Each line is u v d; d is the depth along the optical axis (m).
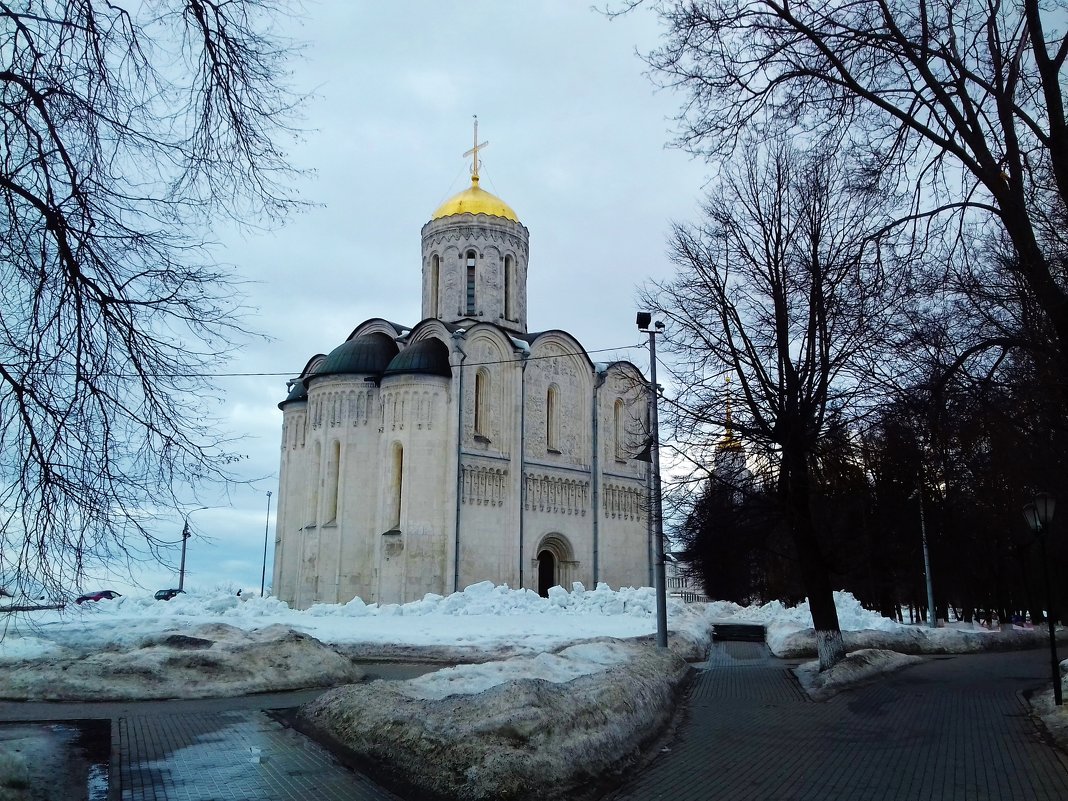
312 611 33.62
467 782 8.88
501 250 57.31
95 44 8.32
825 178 20.78
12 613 8.29
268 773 10.06
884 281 13.18
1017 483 21.61
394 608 34.56
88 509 8.30
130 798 9.02
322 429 50.62
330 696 13.30
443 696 13.07
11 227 8.22
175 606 32.00
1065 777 10.12
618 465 56.94
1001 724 13.69
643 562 57.12
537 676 14.83
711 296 22.00
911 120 11.52
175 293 8.80
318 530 49.47
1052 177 12.47
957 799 9.19
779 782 9.95
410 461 47.53
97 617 24.38
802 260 20.69
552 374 54.41
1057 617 42.09
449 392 48.69
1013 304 14.45
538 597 37.84
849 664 19.81
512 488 50.22
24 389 8.19
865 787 9.70
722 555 23.58
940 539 38.44
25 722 13.16
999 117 11.45
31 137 8.30
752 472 22.39
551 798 8.80
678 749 11.86
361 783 9.61
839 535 32.44
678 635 27.53
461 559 47.16
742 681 20.05
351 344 51.78
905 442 17.17
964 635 29.77
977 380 13.27
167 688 16.28
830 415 20.58
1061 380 12.21
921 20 11.27
